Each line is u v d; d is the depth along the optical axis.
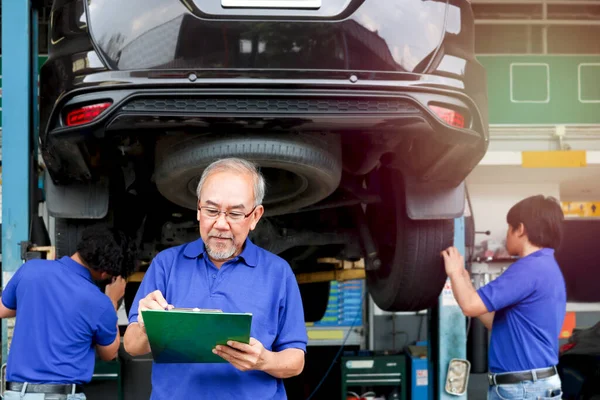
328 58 1.88
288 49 1.87
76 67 1.94
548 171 5.95
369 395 4.51
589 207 7.42
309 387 5.01
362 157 2.28
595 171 5.95
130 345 1.47
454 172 2.34
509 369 2.50
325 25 1.88
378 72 1.91
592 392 3.88
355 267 3.50
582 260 7.32
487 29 6.64
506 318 2.53
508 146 5.92
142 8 1.90
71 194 2.28
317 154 2.01
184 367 1.48
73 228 2.44
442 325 2.98
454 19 2.09
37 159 2.80
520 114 5.95
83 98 1.89
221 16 1.86
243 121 1.87
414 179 2.44
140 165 2.30
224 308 1.49
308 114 1.88
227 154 1.92
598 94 5.98
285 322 1.54
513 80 5.99
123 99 1.84
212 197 1.44
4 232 2.62
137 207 2.62
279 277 1.56
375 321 5.86
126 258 2.29
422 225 2.59
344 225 2.90
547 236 2.59
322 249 3.17
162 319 1.21
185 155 1.96
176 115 1.86
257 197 1.50
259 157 1.93
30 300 2.19
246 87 1.84
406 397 4.40
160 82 1.84
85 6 1.97
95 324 2.21
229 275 1.53
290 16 1.87
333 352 5.77
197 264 1.56
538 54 5.97
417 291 2.76
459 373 2.96
